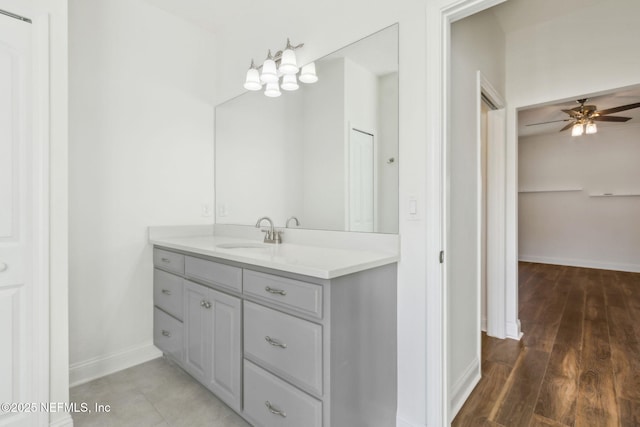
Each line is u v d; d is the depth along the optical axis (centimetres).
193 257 181
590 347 239
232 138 244
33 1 139
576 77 225
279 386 128
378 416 138
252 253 152
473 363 192
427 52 138
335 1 174
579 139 566
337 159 175
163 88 231
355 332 123
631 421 154
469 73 190
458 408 166
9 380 133
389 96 152
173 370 208
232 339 151
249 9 228
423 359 142
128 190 213
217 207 258
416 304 144
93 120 198
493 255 261
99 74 201
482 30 209
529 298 369
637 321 293
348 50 168
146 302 221
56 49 146
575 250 575
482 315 276
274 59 203
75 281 191
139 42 219
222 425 154
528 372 204
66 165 149
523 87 249
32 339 138
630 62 205
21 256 136
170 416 161
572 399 174
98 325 200
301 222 195
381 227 156
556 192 593
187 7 227
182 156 242
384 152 155
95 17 199
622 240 533
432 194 138
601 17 215
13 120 135
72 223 190
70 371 189
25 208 137
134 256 216
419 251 143
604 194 543
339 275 113
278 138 207
